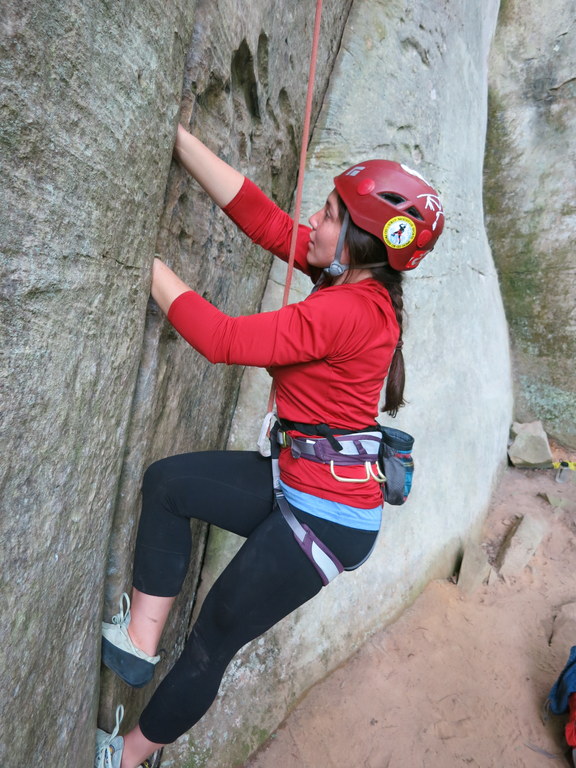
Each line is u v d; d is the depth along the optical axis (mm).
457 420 3484
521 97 4590
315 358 1096
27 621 822
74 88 729
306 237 1423
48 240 731
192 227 1375
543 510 4004
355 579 2707
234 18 1316
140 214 1018
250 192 1346
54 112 696
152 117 986
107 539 1136
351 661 2615
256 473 1304
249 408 2457
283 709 2301
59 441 846
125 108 879
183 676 1246
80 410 904
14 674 804
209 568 2303
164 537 1268
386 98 2855
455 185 3521
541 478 4414
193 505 1267
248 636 1253
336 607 2596
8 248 654
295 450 1202
